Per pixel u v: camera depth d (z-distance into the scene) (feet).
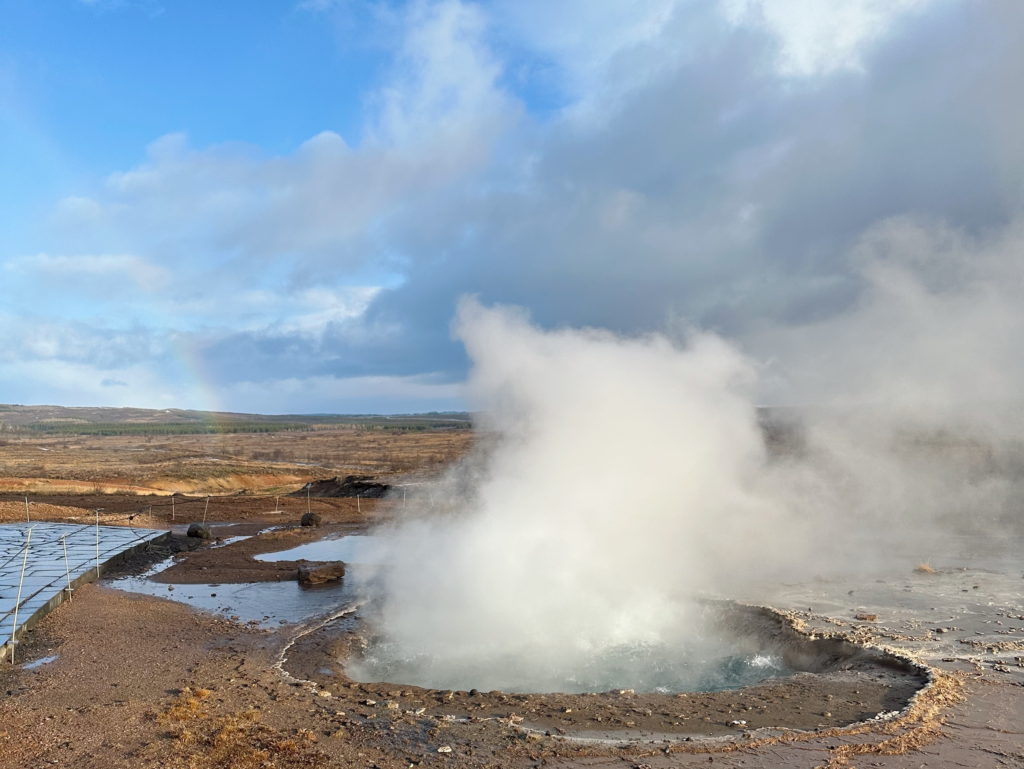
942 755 25.35
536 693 34.63
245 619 49.24
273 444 421.18
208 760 24.50
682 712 30.96
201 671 36.32
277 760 24.85
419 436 462.60
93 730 27.14
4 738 26.09
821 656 40.47
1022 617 45.65
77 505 118.11
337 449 359.46
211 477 196.03
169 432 588.09
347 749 26.17
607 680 38.52
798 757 25.44
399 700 32.78
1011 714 29.12
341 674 37.52
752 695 33.17
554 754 25.98
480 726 28.89
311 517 97.91
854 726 28.22
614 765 25.03
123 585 60.54
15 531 85.15
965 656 37.29
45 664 36.86
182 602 54.29
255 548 81.10
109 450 347.77
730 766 24.79
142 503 125.08
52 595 50.08
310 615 50.31
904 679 34.60
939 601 50.11
